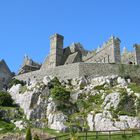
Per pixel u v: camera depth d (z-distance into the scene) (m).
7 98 82.19
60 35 114.31
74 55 111.00
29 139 53.72
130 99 76.88
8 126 71.56
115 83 85.38
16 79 98.50
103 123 71.31
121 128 69.69
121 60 106.06
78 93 82.00
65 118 74.00
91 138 56.94
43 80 87.19
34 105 79.31
